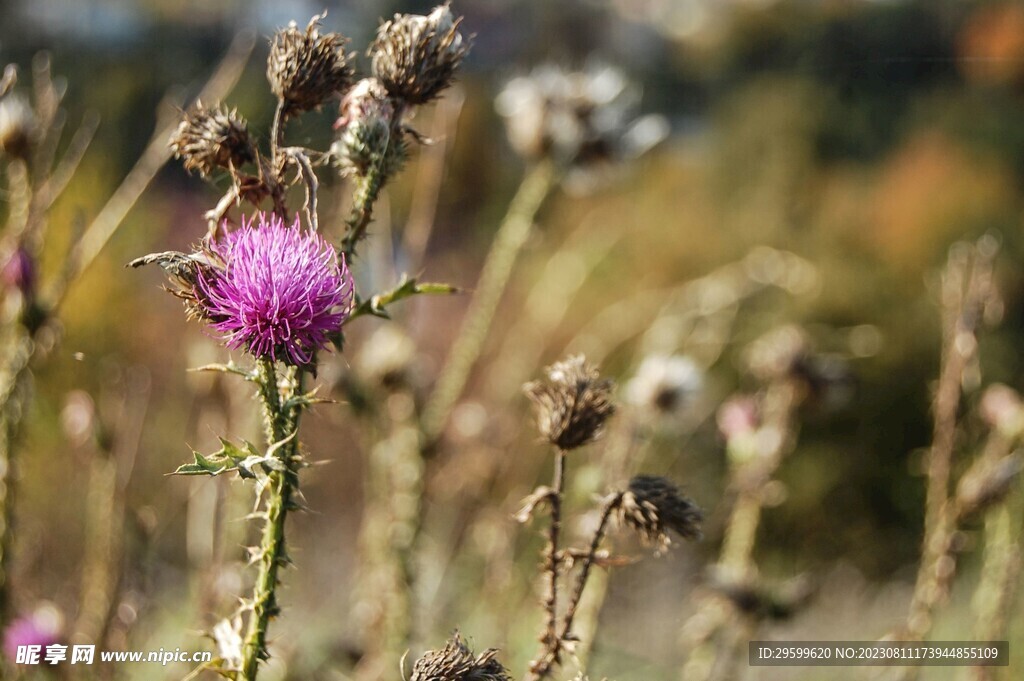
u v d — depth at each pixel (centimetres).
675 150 3466
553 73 793
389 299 337
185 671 572
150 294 1541
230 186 382
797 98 3472
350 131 354
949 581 632
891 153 3334
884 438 2091
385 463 712
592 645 605
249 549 324
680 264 2612
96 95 1905
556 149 763
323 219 462
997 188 2956
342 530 1068
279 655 617
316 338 312
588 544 418
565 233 2045
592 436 382
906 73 3506
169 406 1143
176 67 2089
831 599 1351
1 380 490
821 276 2364
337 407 750
